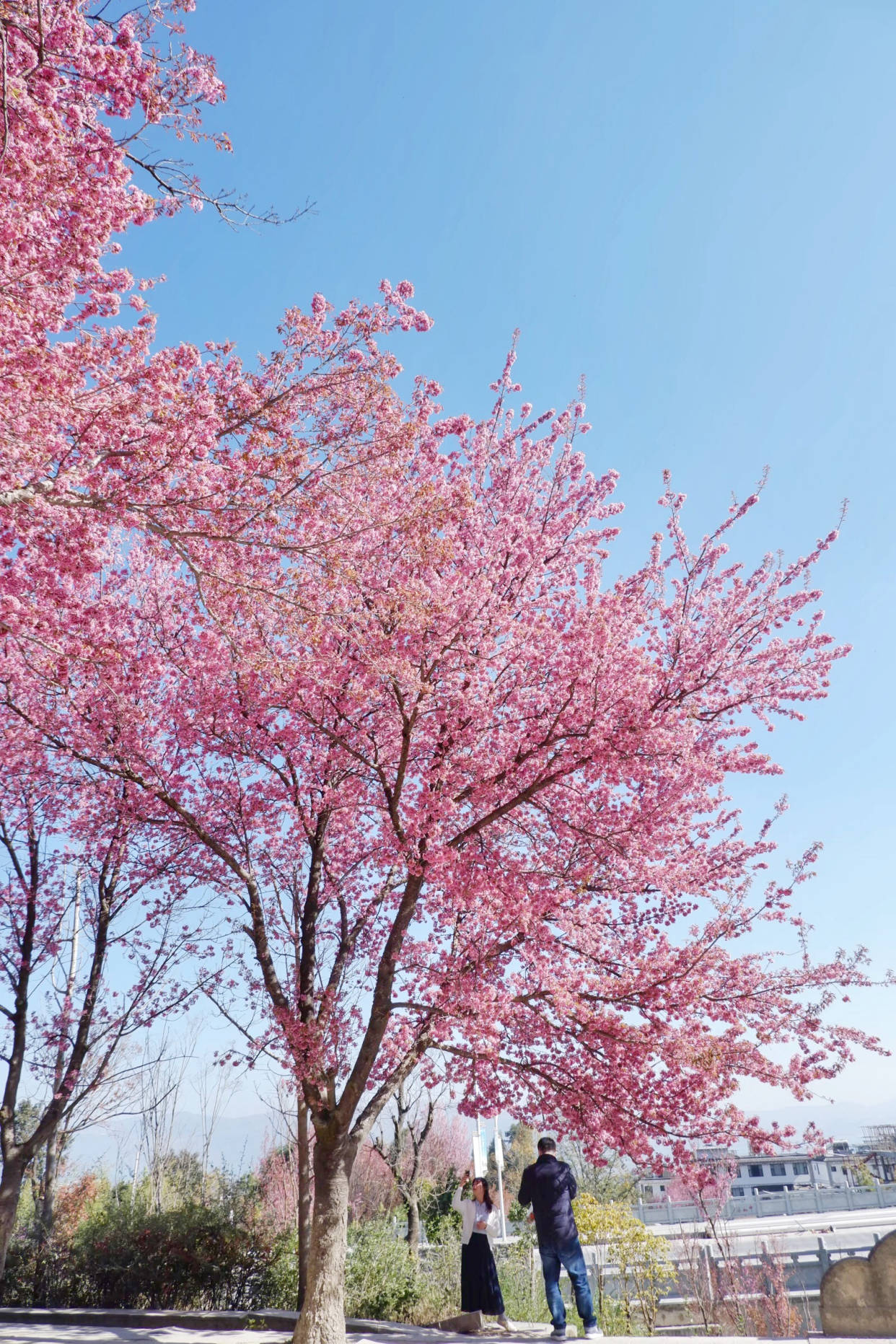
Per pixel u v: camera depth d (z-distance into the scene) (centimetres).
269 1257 1309
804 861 913
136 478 572
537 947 859
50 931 1209
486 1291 1003
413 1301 1205
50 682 670
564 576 1024
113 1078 1198
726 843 994
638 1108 824
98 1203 2006
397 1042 948
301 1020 972
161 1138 1761
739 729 987
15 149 472
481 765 874
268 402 620
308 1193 1096
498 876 820
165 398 555
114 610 944
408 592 736
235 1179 1659
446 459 937
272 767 1037
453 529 962
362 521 788
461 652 855
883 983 850
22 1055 1125
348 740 952
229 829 1078
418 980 990
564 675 832
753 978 873
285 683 791
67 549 554
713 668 888
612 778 852
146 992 1141
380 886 1041
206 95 550
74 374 536
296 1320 1067
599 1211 1288
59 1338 990
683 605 905
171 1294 1291
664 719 834
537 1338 911
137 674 934
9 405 508
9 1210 1028
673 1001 816
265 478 626
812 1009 859
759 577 916
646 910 1007
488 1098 976
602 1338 809
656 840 942
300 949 1062
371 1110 895
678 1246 1480
